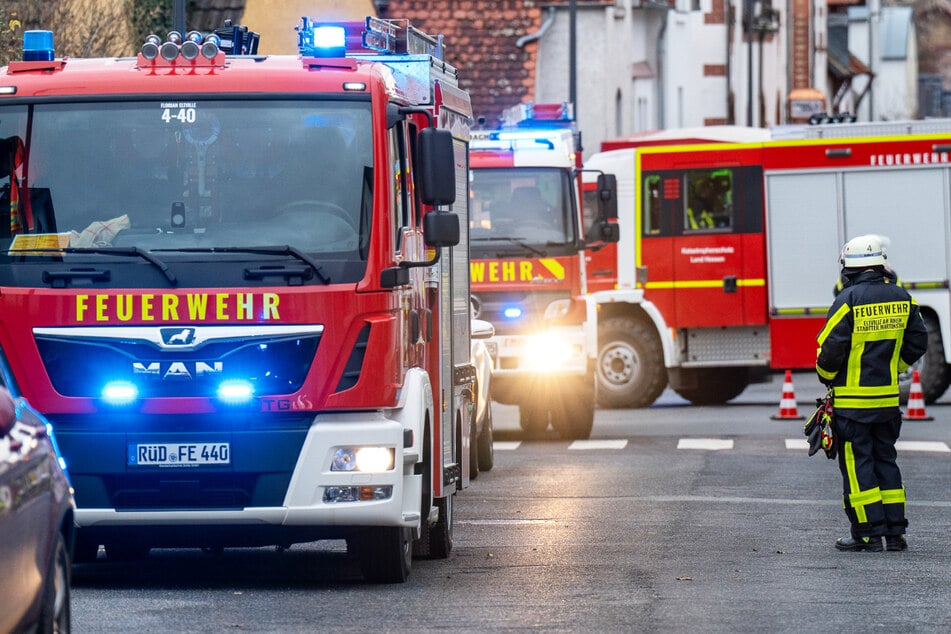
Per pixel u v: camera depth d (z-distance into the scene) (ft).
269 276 76.38
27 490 52.47
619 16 302.04
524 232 159.74
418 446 78.38
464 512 111.65
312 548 97.14
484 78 255.50
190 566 89.30
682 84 349.41
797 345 200.85
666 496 120.37
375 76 78.74
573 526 104.37
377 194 77.56
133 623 70.69
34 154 78.13
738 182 201.67
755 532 101.50
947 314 196.95
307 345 76.28
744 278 201.57
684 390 215.72
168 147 77.92
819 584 81.82
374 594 78.54
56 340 76.69
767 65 398.21
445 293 89.10
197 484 76.79
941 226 197.67
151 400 76.43
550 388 162.50
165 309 76.33
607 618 72.02
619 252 204.33
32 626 53.31
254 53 92.43
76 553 84.53
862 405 93.66
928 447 156.04
